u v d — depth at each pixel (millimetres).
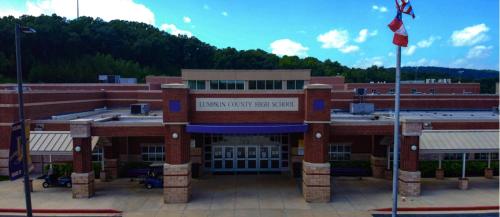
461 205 21016
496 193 23484
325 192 21922
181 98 21859
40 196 23094
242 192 24172
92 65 111812
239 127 21766
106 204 21547
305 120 22141
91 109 43031
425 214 19984
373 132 23266
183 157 21984
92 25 129875
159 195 23453
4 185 25766
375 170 28234
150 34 141125
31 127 29484
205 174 29703
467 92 71000
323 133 22000
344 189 24781
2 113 28578
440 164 27297
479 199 22172
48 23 111000
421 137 25266
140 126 22922
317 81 63781
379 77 143125
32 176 28234
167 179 21844
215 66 136875
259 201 22188
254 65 136250
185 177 21891
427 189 24438
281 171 30375
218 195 23484
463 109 47781
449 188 24672
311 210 20500
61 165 28078
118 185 26000
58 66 105250
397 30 15992
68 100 37156
